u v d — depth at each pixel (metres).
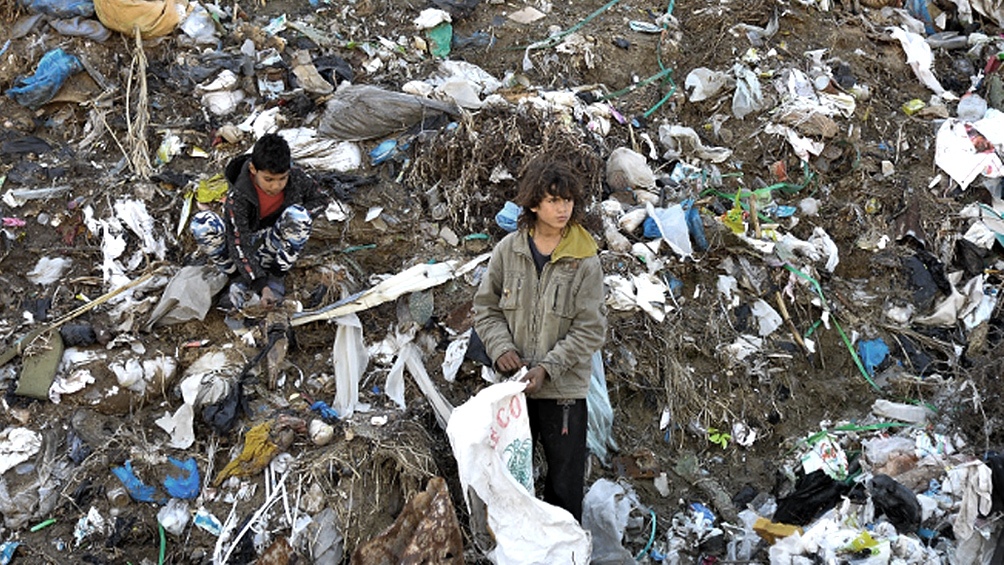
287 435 4.09
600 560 4.01
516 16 6.07
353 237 4.74
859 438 4.64
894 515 4.18
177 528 3.92
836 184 5.55
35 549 3.85
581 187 3.54
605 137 5.42
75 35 5.10
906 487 4.27
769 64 5.96
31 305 4.44
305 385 4.34
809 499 4.34
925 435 4.56
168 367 4.26
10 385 4.18
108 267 4.55
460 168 4.96
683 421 4.62
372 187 4.90
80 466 4.01
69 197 4.70
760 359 4.81
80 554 3.86
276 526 3.90
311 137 5.02
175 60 5.24
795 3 6.29
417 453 4.04
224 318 4.40
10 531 3.89
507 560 3.62
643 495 4.40
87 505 3.95
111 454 4.04
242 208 4.12
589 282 3.65
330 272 4.59
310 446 4.09
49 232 4.63
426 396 4.34
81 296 4.46
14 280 4.52
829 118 5.64
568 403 3.74
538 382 3.62
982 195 5.62
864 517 4.19
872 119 5.84
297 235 4.21
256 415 4.19
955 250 5.42
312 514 3.92
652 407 4.63
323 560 3.84
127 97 5.05
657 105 5.70
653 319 4.74
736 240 5.03
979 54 6.57
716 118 5.66
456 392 4.40
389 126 5.06
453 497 4.08
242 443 4.11
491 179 4.91
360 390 4.36
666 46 6.02
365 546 3.65
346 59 5.52
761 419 4.69
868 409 4.82
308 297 4.52
